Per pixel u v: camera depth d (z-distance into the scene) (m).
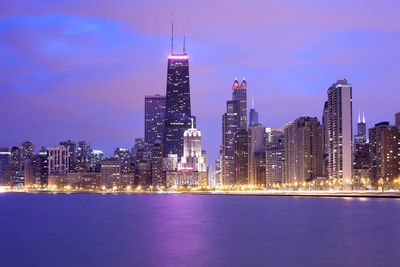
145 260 106.00
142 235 151.38
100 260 107.12
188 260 105.38
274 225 178.25
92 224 191.38
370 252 114.50
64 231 166.25
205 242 133.62
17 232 165.25
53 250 122.38
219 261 103.81
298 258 106.69
